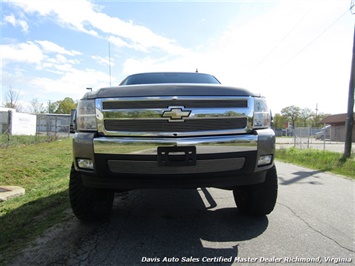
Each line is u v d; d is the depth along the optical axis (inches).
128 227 124.4
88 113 105.8
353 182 236.7
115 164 101.1
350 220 133.3
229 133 103.3
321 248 102.8
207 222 131.0
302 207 155.3
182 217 138.6
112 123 102.5
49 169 310.2
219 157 100.5
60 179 253.3
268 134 107.3
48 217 138.1
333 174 285.6
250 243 107.1
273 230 120.3
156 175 100.1
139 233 117.3
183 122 100.7
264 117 110.4
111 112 102.3
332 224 127.7
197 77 175.5
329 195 185.5
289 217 137.4
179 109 100.3
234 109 104.1
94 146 101.2
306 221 131.6
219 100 103.1
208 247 103.7
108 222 131.0
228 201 168.9
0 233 116.6
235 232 118.3
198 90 102.3
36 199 171.3
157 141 98.7
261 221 131.8
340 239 111.0
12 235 114.7
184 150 98.7
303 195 185.5
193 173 100.3
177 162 98.8
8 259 94.0
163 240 110.1
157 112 100.2
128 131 101.3
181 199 175.0
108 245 105.3
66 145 652.1
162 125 100.3
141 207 156.7
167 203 165.3
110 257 95.7
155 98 100.4
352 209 151.6
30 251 100.0
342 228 122.8
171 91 101.2
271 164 110.0
